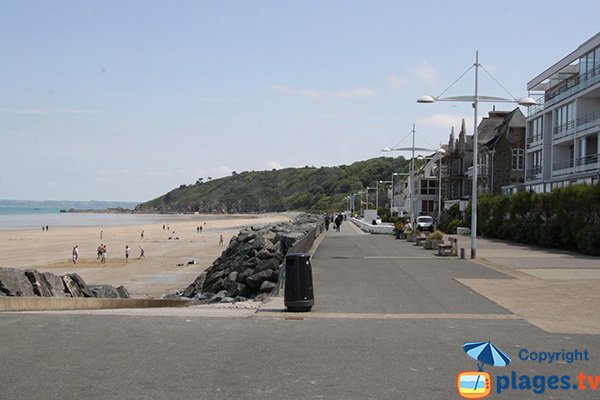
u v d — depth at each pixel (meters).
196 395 6.23
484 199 46.12
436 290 14.99
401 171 185.50
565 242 29.42
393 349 8.41
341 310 11.99
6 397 6.09
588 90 40.81
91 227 106.81
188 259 48.91
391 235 48.47
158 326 9.89
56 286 18.66
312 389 6.48
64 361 7.50
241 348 8.36
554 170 47.12
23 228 99.19
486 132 72.38
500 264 21.86
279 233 37.22
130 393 6.27
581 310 12.06
